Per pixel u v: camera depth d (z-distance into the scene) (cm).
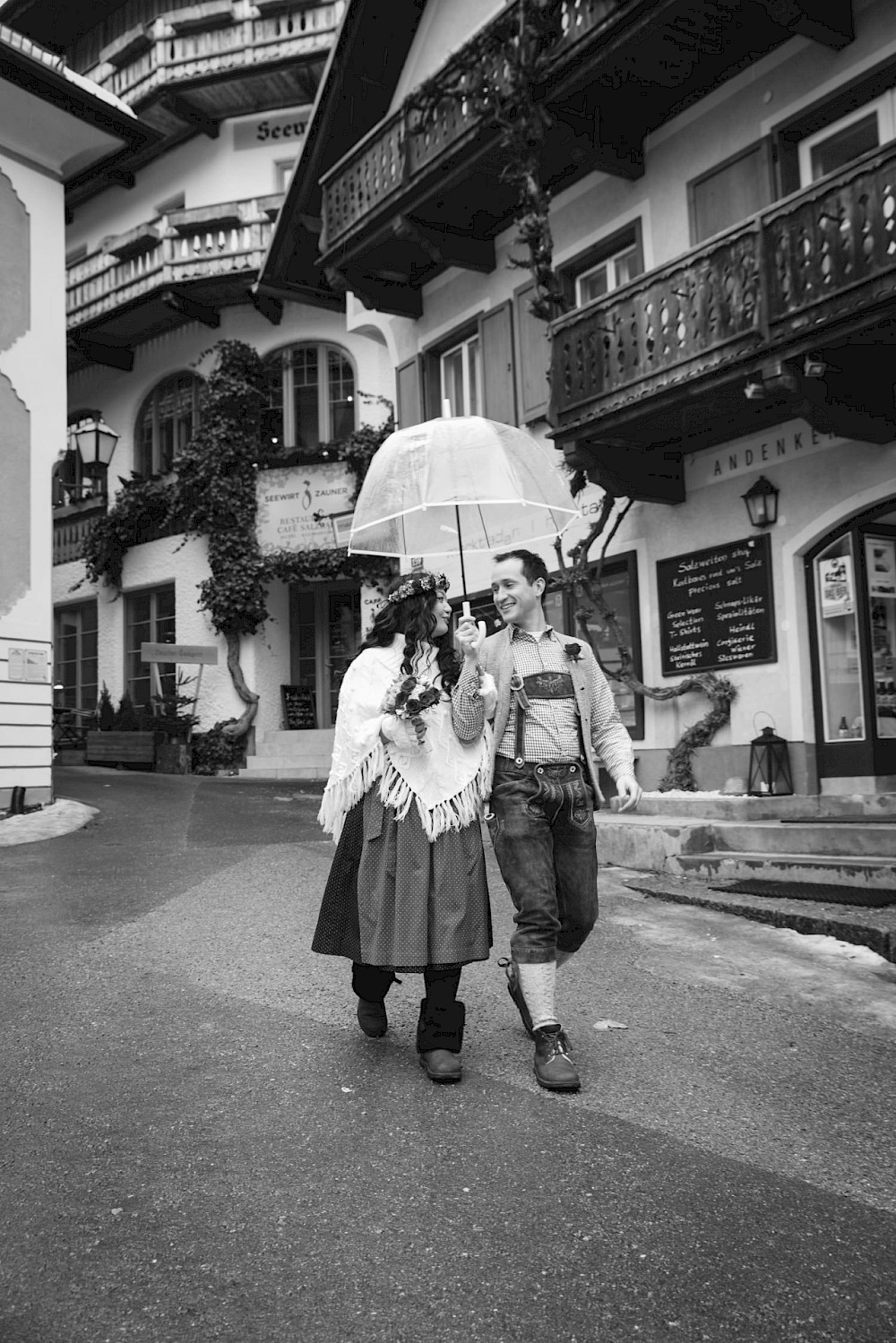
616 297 990
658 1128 315
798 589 973
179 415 2034
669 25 966
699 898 632
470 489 452
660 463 1064
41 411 1146
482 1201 267
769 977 485
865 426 869
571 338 1043
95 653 2097
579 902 377
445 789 358
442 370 1458
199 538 1853
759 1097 343
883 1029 416
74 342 2036
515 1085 349
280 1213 261
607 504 1085
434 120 1183
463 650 364
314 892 664
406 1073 359
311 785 1459
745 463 1018
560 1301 223
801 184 995
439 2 1374
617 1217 260
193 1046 385
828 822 748
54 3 2066
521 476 466
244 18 1836
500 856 369
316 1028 407
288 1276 233
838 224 790
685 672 1066
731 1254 242
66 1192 273
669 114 1105
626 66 1027
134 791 1333
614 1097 340
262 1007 432
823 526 948
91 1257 241
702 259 905
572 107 1083
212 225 1856
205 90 1881
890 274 746
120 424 2120
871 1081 358
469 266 1312
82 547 2016
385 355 1788
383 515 461
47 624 1123
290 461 1773
